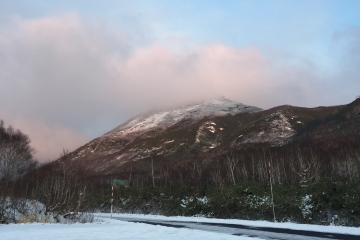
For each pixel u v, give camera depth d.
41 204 25.92
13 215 23.05
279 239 12.92
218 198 28.94
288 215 23.86
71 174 32.84
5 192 23.48
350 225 20.17
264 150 90.06
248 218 26.11
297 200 23.72
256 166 68.25
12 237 13.29
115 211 40.84
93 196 41.06
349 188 21.97
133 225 19.58
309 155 68.00
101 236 13.77
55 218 23.30
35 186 28.80
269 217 24.73
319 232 15.38
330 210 21.89
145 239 12.75
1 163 50.00
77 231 15.81
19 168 56.16
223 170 74.31
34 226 19.17
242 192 27.86
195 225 20.44
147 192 39.38
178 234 14.53
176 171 89.62
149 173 90.19
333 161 59.78
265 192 26.28
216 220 24.88
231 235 14.06
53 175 29.09
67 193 27.27
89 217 25.28
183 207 32.84
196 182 60.38
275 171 56.25
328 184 23.09
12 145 55.25
